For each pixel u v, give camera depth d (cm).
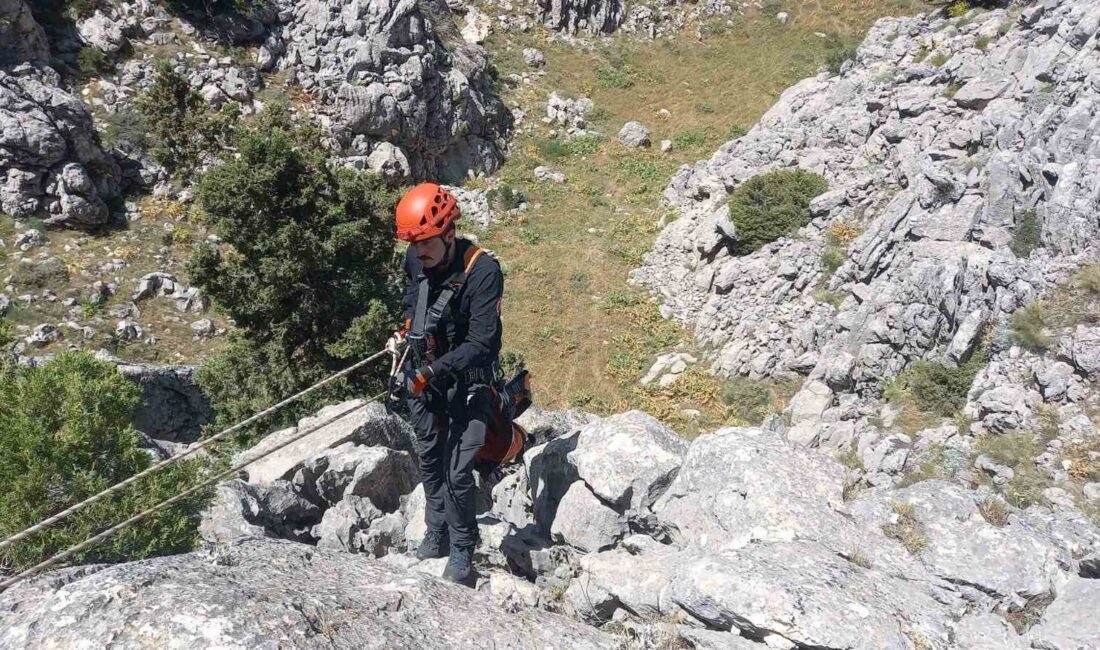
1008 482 1720
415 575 411
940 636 386
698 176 3616
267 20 3894
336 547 622
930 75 3102
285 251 2067
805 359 2556
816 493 500
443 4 4675
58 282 2803
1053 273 2098
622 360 2903
